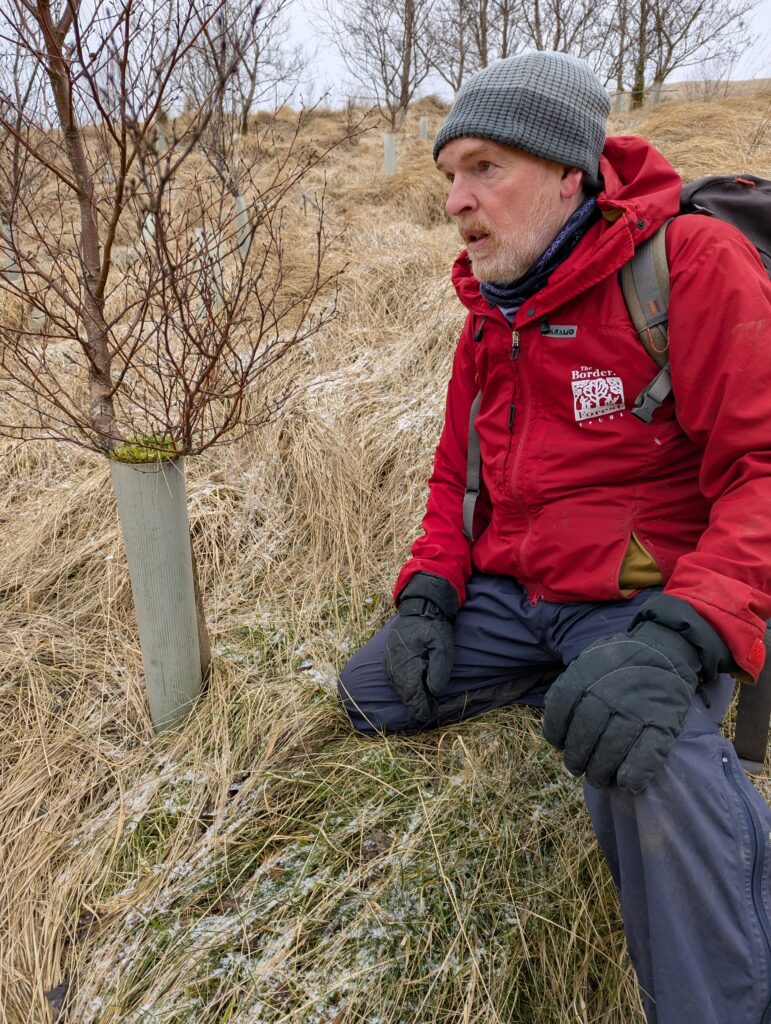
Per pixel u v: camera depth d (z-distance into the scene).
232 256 4.39
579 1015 1.29
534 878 1.46
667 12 8.95
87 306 1.43
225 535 2.56
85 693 1.98
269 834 1.56
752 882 1.09
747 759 1.40
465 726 1.76
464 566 1.78
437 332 3.50
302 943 1.36
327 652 2.07
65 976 1.38
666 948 1.08
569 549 1.49
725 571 1.18
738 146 5.33
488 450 1.64
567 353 1.43
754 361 1.25
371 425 2.95
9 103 1.26
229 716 1.84
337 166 9.36
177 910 1.44
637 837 1.13
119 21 1.14
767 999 1.07
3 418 3.16
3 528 2.74
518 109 1.32
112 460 1.53
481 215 1.41
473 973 1.31
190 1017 1.28
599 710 1.10
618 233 1.31
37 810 1.67
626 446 1.44
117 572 2.38
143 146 1.20
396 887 1.43
